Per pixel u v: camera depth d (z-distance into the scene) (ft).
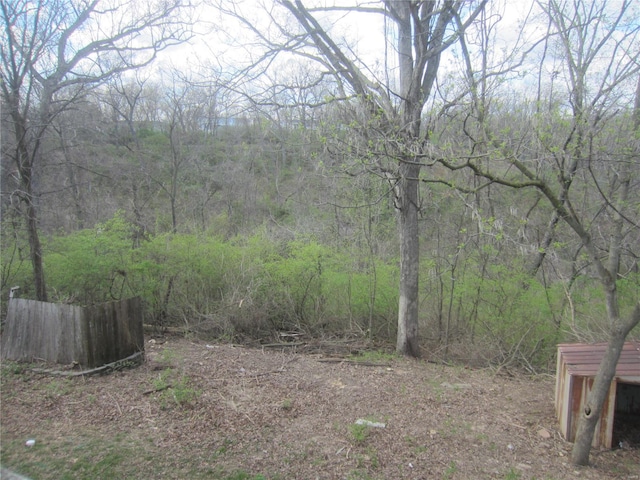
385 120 21.20
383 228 33.17
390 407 18.33
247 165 71.56
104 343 19.72
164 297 30.60
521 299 27.37
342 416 17.11
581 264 28.68
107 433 14.47
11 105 24.16
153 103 70.18
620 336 13.43
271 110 26.14
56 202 35.96
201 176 68.90
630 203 24.41
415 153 17.52
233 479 12.55
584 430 14.34
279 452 14.14
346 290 30.40
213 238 34.32
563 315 26.71
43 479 11.87
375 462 13.92
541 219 31.83
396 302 29.55
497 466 14.30
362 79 23.71
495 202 30.45
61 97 30.01
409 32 23.50
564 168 17.71
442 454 14.80
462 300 28.48
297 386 20.04
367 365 23.99
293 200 57.82
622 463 14.87
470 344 26.68
